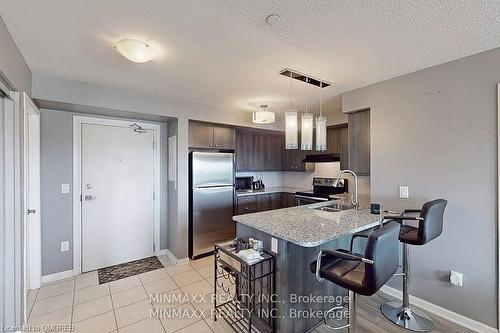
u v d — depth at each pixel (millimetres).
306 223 2016
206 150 3930
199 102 3580
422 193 2330
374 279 1290
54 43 1871
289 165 5156
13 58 1811
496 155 1906
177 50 1992
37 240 2732
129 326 2057
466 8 1432
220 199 3893
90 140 3213
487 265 1952
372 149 2729
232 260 2033
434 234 1903
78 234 3111
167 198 3844
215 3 1391
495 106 1913
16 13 1495
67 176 3035
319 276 1535
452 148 2141
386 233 1361
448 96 2166
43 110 2873
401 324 2049
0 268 1896
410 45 1884
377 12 1476
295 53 2041
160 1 1400
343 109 3068
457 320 2096
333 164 4570
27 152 2275
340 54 2045
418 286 2344
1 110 1910
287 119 2553
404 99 2469
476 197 2010
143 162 3641
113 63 2229
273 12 1471
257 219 2168
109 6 1442
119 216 3445
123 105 2980
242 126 4133
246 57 2119
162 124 3820
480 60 1989
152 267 3305
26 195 2176
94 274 3092
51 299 2480
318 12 1471
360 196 3623
